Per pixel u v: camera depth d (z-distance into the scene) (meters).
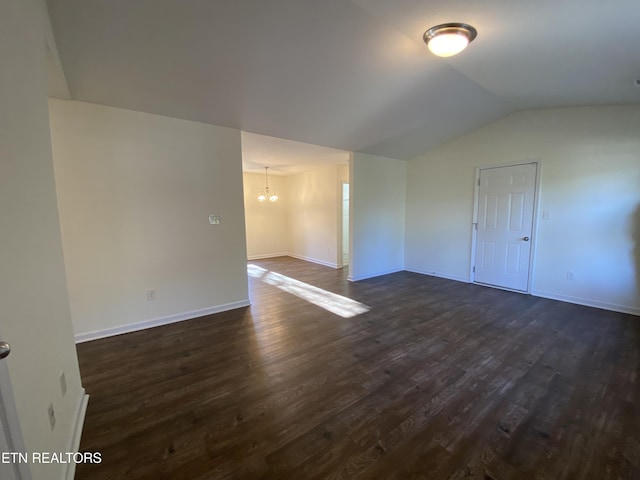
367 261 5.41
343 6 1.87
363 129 4.05
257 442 1.63
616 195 3.49
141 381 2.22
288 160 5.87
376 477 1.41
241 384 2.18
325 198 6.80
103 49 2.09
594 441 1.62
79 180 2.77
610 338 2.86
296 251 7.96
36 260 1.24
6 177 0.99
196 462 1.50
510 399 1.99
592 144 3.61
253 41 2.16
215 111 3.13
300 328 3.18
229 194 3.65
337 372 2.33
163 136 3.16
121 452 1.57
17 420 0.86
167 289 3.30
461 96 3.42
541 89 3.15
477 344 2.78
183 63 2.34
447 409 1.89
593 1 1.58
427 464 1.49
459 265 5.14
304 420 1.80
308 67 2.54
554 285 4.05
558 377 2.23
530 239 4.21
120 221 2.99
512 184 4.34
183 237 3.36
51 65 2.08
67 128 2.70
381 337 2.95
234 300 3.81
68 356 1.67
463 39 2.03
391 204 5.67
